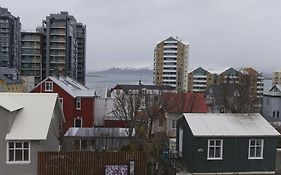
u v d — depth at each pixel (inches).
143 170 883.4
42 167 852.6
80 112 1854.1
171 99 1857.8
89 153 866.1
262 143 1082.7
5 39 4849.9
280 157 1172.5
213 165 1061.1
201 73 6151.6
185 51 6323.8
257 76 3868.1
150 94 2020.2
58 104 1171.9
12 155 960.9
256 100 2615.7
